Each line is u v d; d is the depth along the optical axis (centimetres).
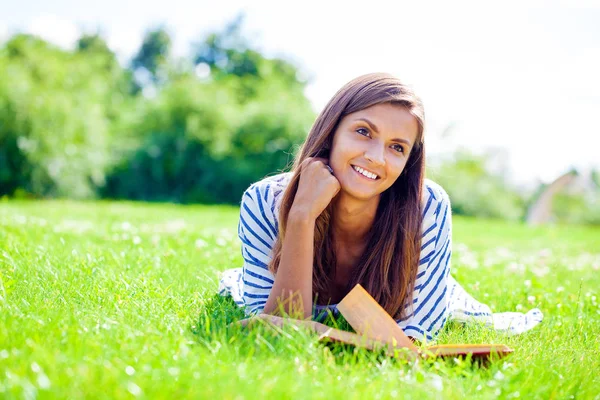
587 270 518
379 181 243
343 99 247
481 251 651
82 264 322
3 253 327
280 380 175
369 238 267
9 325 202
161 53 3519
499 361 214
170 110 2069
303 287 240
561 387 203
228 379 174
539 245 805
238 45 3234
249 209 270
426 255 268
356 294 233
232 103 2195
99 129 1839
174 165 2030
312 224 241
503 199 2203
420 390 183
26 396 152
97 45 3266
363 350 211
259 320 220
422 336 255
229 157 2034
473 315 293
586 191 2155
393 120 239
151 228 575
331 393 173
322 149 254
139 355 190
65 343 194
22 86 1666
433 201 272
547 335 275
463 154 2314
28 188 1673
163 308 254
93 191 1872
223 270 374
